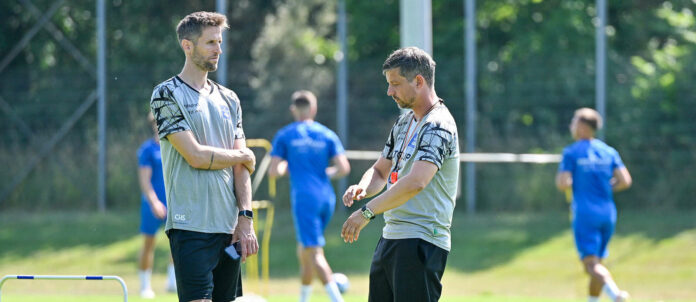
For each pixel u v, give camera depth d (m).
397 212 16.28
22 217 57.78
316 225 29.92
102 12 58.41
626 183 30.73
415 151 15.92
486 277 42.56
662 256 44.25
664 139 53.00
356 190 16.75
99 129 58.59
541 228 50.97
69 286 41.16
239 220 16.56
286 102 60.56
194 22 16.12
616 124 53.75
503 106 56.94
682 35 60.72
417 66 15.92
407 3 30.52
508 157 49.84
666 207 52.69
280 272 45.09
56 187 59.19
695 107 52.75
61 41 60.12
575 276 41.94
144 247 35.78
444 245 16.31
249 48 68.31
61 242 51.72
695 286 39.50
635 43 61.53
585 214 30.12
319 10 69.38
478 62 57.97
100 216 56.81
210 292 16.05
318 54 66.06
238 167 16.83
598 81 53.97
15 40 60.53
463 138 57.75
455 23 62.38
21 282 42.69
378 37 65.31
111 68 60.62
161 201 34.91
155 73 59.66
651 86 53.47
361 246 49.44
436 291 16.33
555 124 55.66
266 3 68.81
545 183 54.72
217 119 16.48
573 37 58.03
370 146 58.16
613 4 61.59
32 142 59.62
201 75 16.44
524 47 57.75
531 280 41.66
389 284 16.73
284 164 30.70
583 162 30.34
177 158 16.16
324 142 30.62
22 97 59.91
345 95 58.84
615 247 46.47
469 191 56.31
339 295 29.20
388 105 58.12
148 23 61.22
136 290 39.50
